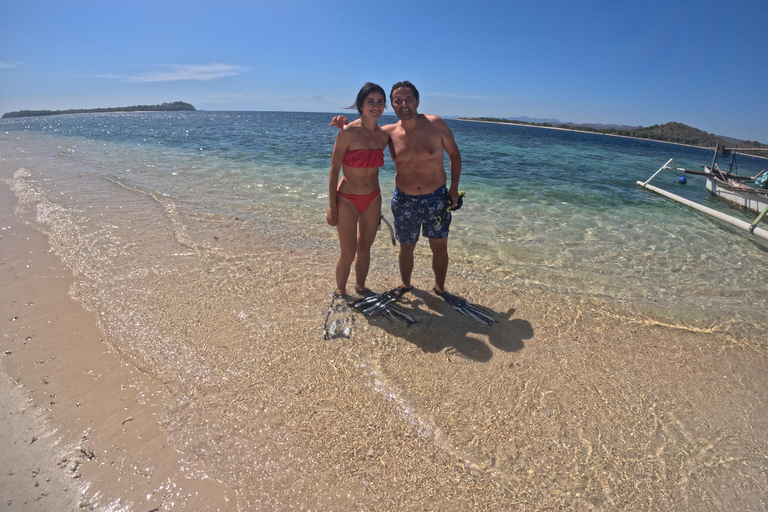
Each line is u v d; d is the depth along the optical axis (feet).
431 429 7.64
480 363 9.56
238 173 33.27
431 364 9.42
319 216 21.09
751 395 9.00
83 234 16.89
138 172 32.09
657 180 43.14
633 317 12.07
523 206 25.85
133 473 6.52
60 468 6.56
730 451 7.50
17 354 9.28
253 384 8.56
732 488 6.75
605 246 18.47
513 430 7.72
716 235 21.01
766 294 14.02
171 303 11.62
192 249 15.69
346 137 10.18
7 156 41.47
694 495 6.61
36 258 14.44
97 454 6.83
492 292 13.19
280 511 6.04
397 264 15.05
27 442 7.02
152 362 9.16
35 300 11.60
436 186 10.87
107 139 69.00
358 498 6.30
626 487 6.70
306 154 48.01
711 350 10.61
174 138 72.90
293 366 9.14
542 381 9.07
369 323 10.91
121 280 12.94
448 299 12.23
